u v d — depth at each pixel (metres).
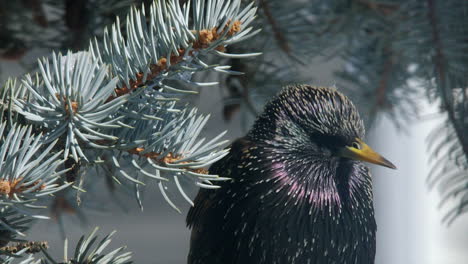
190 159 0.97
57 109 0.96
